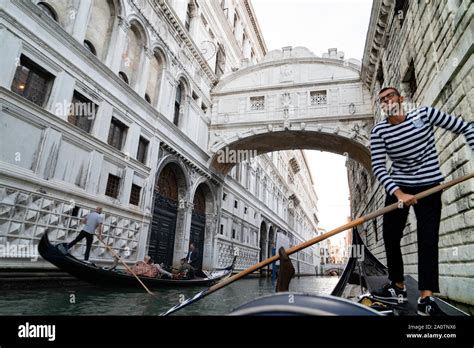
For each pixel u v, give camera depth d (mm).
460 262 4465
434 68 5422
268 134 16047
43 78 7746
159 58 13148
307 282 19469
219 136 16797
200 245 16406
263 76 16938
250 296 8547
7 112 6578
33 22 7250
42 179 7230
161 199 13016
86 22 9031
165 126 12797
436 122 2182
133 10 11117
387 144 2273
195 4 16203
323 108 15211
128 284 7707
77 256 8039
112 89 9828
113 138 10188
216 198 17562
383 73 11023
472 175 2039
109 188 9734
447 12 4809
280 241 27469
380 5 9484
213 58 18109
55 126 7652
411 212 7309
